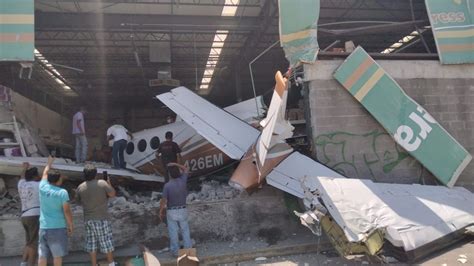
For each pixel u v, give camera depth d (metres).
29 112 16.81
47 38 16.70
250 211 7.88
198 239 7.64
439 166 8.38
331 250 7.23
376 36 17.00
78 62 20.20
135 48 17.50
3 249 7.11
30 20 7.85
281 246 7.23
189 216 7.67
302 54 8.21
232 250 7.18
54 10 14.07
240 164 7.73
